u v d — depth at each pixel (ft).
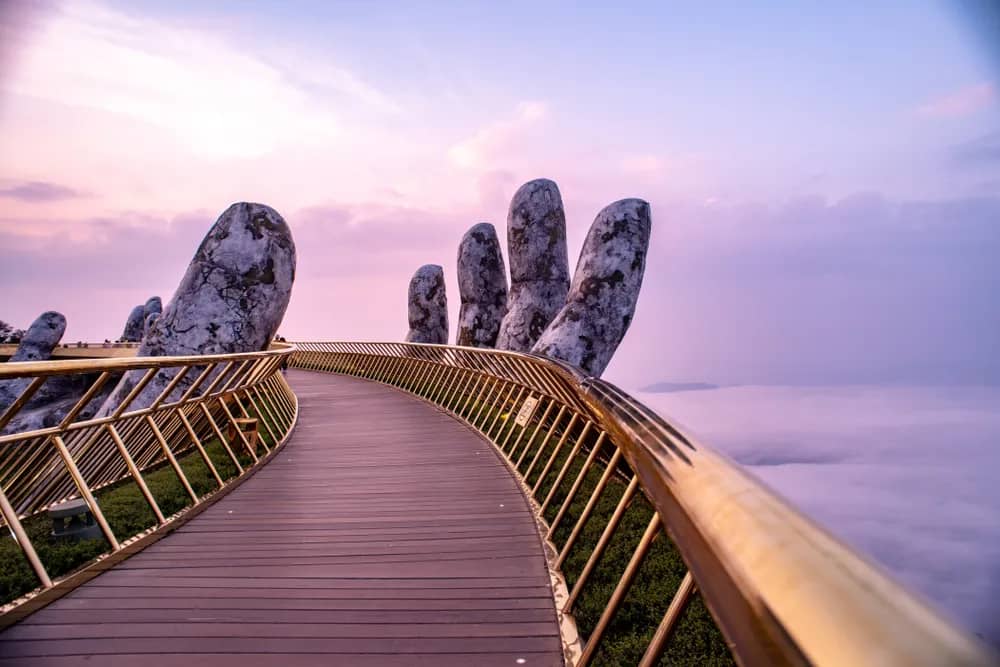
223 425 34.99
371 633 10.67
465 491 21.09
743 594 2.50
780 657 2.04
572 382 13.70
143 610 11.59
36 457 18.37
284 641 10.39
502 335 51.21
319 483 22.52
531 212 51.16
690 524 3.63
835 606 1.80
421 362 58.59
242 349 30.91
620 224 42.78
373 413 43.55
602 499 21.36
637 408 6.97
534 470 25.58
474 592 12.39
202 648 10.15
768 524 2.60
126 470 24.73
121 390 30.55
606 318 41.04
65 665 9.61
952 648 1.28
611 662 11.12
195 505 18.53
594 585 14.33
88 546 16.07
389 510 18.76
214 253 31.60
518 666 9.55
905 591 1.68
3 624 10.77
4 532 17.89
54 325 90.79
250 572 13.57
